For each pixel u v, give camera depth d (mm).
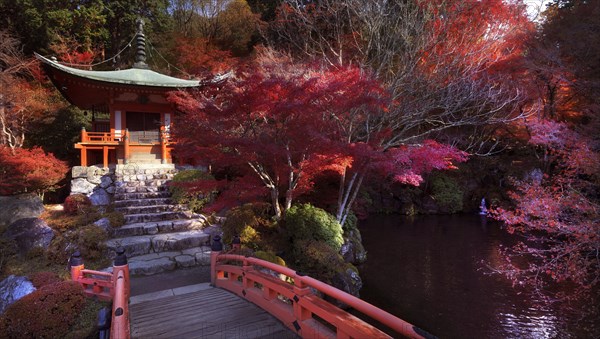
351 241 10133
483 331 6266
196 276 6887
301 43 14570
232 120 6367
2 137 13820
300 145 6555
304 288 4016
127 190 11117
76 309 5023
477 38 11008
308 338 3777
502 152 19812
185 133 7160
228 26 23797
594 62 11156
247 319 4531
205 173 11570
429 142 8711
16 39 15820
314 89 6293
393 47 11125
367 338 2836
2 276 6957
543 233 13047
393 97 10133
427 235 13570
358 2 11312
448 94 10266
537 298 7531
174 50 23625
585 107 12039
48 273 6312
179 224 9320
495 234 13586
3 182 10812
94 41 20391
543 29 13547
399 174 8438
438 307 7219
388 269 9508
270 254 7320
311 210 8719
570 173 7238
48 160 12039
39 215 10281
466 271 9305
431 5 10914
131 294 5797
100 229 7941
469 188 19594
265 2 23219
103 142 12945
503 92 11312
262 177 8688
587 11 12523
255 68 7559
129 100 14031
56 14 17375
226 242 8391
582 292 7535
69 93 14094
